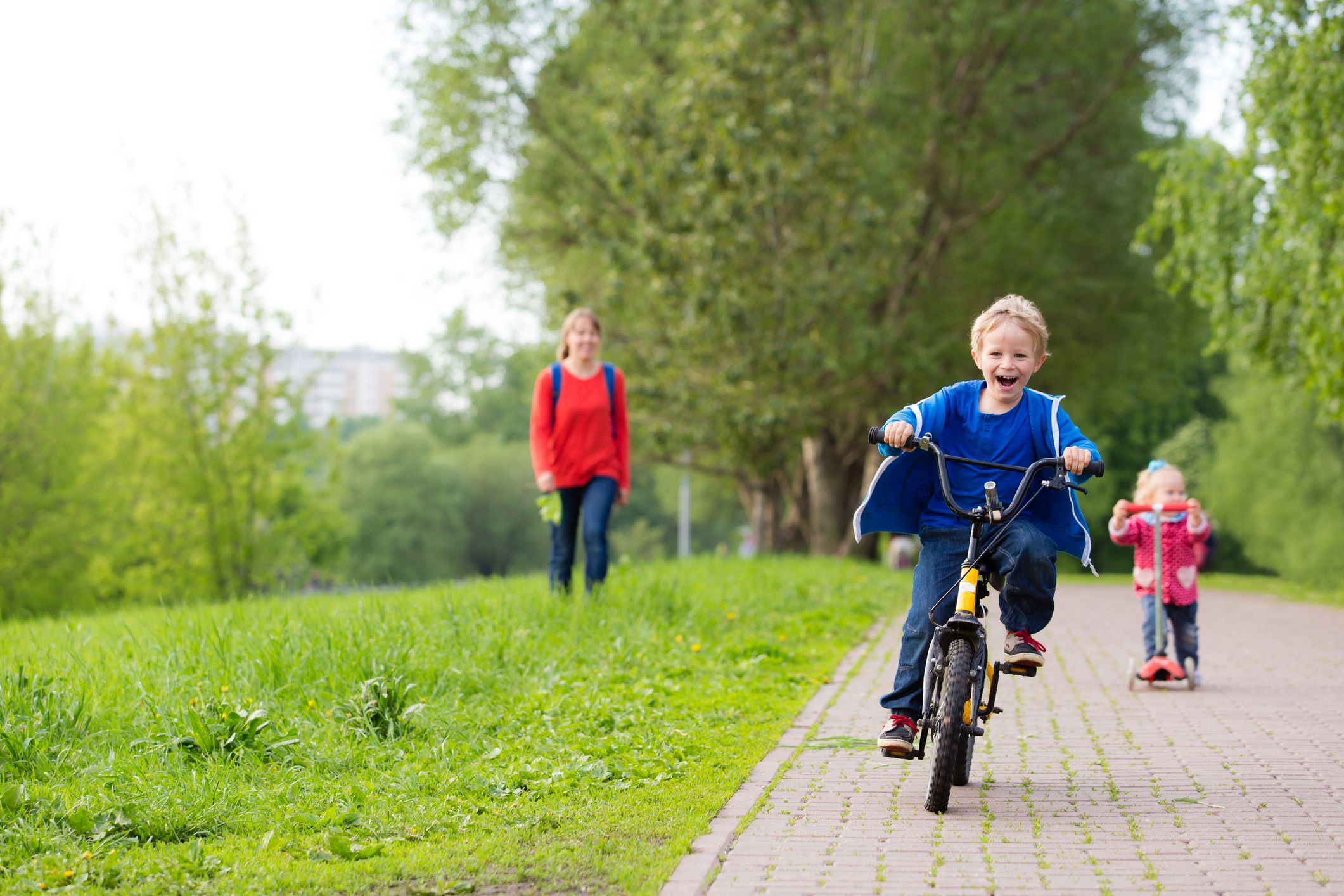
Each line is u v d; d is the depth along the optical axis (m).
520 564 74.19
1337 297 13.44
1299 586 21.50
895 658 8.95
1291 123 13.59
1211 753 5.68
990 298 24.42
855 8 22.66
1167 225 16.91
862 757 5.54
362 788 4.70
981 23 23.22
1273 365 15.88
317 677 6.24
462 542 70.75
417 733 5.63
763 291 20.41
